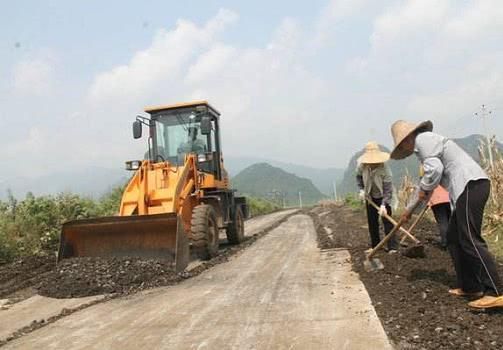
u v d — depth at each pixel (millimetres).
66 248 8070
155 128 10531
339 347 3908
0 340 4848
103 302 6129
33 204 12031
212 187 10203
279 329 4457
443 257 6828
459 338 3881
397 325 4289
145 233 7871
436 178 4809
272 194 69938
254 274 7285
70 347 4422
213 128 11000
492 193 10445
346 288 5840
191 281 7078
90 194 15750
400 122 5379
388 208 7605
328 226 15125
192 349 4121
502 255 7262
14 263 9195
